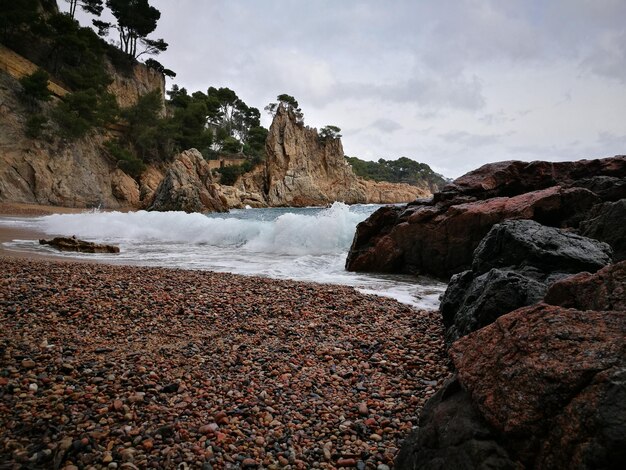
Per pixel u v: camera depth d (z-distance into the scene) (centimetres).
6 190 4159
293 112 9612
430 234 1180
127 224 2195
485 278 609
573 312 310
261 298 833
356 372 519
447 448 284
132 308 712
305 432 381
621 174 1241
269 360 539
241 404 421
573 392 246
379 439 372
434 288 1032
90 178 5088
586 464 217
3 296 716
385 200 10019
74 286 812
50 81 5741
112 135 6412
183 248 1697
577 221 1001
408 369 530
